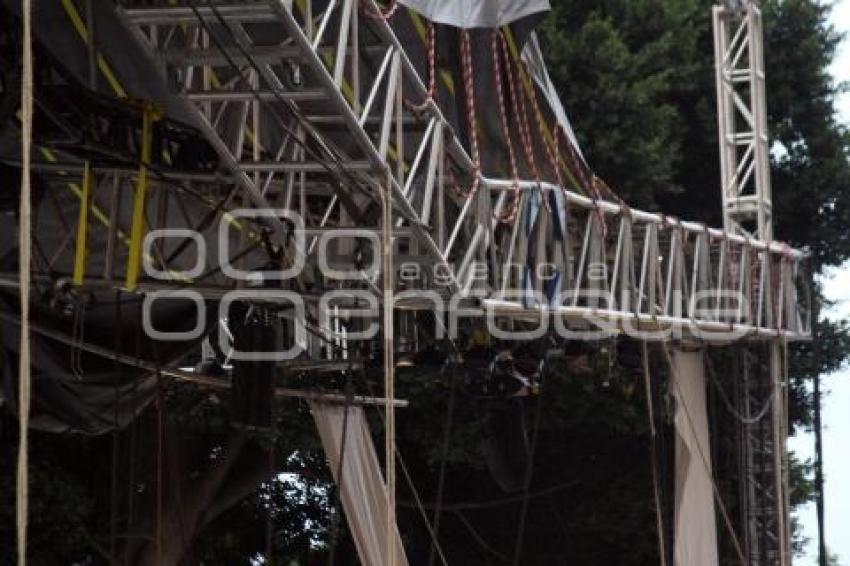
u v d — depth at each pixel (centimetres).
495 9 1602
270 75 1369
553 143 1967
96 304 1780
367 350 2086
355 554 3491
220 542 3198
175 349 1888
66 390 1881
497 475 2380
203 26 1316
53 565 2906
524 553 3588
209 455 3127
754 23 2877
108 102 1369
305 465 3319
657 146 3534
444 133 1661
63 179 1566
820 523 2852
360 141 1430
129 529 2002
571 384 3186
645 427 3247
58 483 2883
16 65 1273
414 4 1536
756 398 2833
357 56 1430
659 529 2292
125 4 1330
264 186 1631
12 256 1639
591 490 3528
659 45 3669
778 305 2700
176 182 1503
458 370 2239
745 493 2808
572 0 3731
